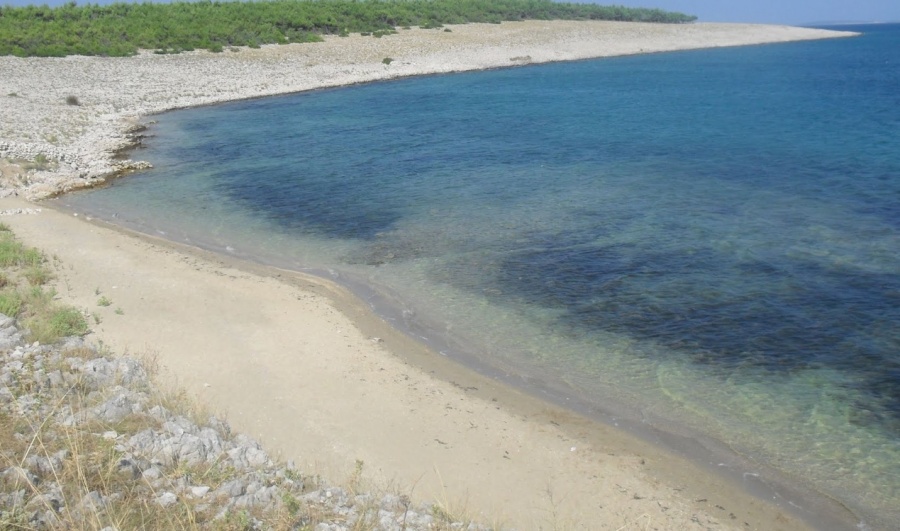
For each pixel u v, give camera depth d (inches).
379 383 486.6
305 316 588.7
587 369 510.0
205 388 466.9
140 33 2372.0
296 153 1235.9
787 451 413.4
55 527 248.7
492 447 418.9
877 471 393.4
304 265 716.0
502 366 518.6
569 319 583.8
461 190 976.3
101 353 479.8
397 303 623.8
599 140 1317.7
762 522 360.5
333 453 403.2
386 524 297.0
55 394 375.9
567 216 847.7
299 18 2780.5
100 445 309.3
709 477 395.2
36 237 768.9
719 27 4562.0
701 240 751.7
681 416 451.5
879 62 2923.2
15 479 272.5
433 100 1883.6
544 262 705.0
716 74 2511.1
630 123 1503.4
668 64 2908.5
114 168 1111.6
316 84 2143.2
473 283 660.7
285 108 1761.8
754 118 1540.4
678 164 1104.2
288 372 495.8
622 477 394.6
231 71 2167.8
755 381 484.1
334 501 316.8
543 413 458.6
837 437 423.2
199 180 1055.0
